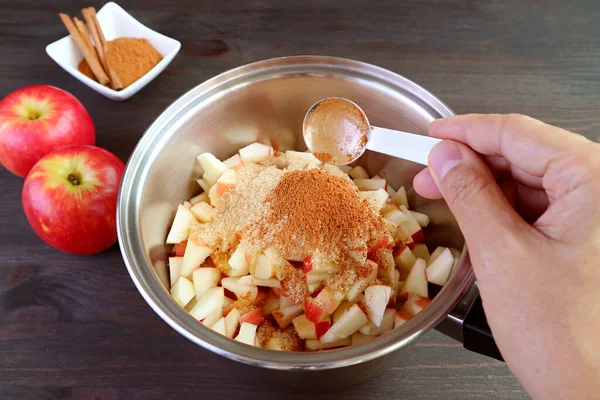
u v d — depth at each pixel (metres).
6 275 0.44
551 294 0.31
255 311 0.40
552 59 0.54
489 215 0.33
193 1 0.57
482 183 0.34
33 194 0.42
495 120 0.35
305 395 0.40
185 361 0.41
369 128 0.41
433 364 0.41
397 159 0.44
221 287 0.40
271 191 0.42
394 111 0.43
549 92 0.52
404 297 0.40
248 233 0.40
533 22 0.56
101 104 0.51
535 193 0.38
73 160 0.43
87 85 0.51
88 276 0.45
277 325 0.41
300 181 0.41
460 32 0.55
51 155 0.43
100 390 0.40
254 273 0.40
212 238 0.41
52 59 0.54
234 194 0.42
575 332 0.31
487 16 0.56
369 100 0.43
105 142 0.49
